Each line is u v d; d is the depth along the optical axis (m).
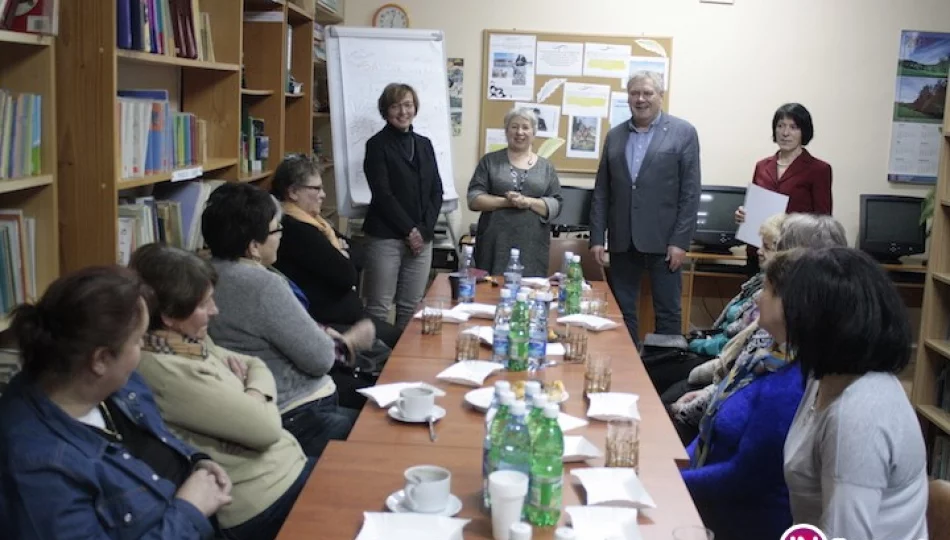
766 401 2.13
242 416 2.08
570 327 3.06
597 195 4.84
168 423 2.05
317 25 5.73
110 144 2.72
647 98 4.55
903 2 5.88
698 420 2.96
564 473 1.91
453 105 6.09
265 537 2.19
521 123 4.72
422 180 4.73
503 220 4.72
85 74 2.69
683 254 4.63
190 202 3.54
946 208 3.90
